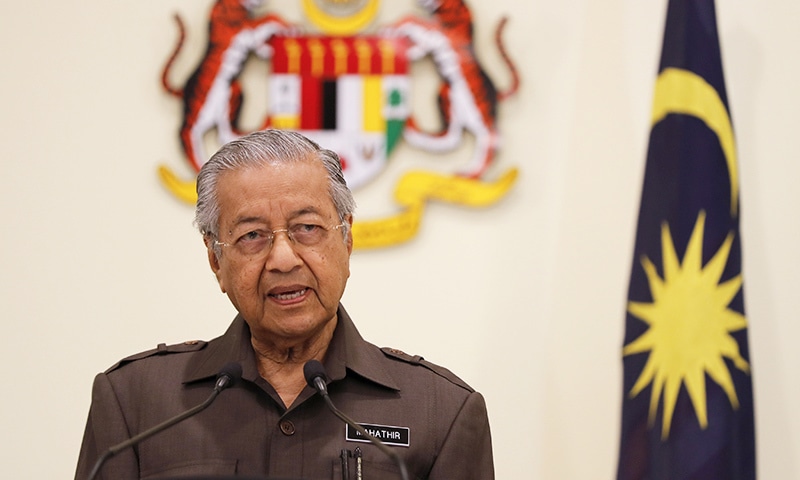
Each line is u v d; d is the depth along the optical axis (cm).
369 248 449
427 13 456
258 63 458
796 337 441
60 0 462
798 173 446
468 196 448
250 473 253
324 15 456
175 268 454
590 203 448
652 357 396
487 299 448
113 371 277
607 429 442
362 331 448
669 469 385
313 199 254
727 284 394
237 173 256
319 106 452
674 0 415
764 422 438
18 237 454
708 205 396
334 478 251
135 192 455
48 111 458
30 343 450
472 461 271
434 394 273
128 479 255
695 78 405
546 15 455
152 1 462
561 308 446
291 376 271
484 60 454
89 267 454
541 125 451
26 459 446
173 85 458
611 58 451
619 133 450
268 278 251
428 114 455
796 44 449
